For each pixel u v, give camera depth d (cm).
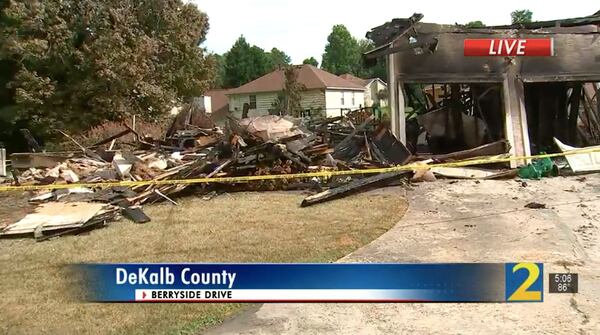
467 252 575
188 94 2997
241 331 406
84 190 970
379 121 1289
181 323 419
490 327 400
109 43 2420
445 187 962
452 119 1378
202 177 972
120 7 2555
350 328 407
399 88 1193
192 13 2986
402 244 615
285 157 1004
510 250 576
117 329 413
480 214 750
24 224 721
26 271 558
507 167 1127
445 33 1189
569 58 1223
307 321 420
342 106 4753
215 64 3127
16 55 2516
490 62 1204
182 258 579
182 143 1506
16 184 1105
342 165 1035
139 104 2636
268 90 4688
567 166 1090
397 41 1180
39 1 2412
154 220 777
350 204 841
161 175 998
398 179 997
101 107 2483
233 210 827
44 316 440
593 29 1235
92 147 1569
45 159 1310
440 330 399
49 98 2464
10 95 2708
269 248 610
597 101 1369
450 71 1201
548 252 564
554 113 1427
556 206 781
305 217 762
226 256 581
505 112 1184
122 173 1045
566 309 424
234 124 1059
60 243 669
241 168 1006
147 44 2550
